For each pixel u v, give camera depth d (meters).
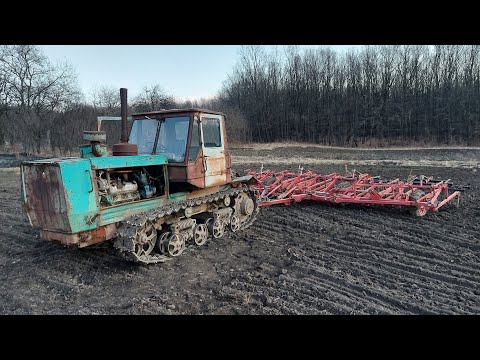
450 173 15.59
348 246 6.70
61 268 5.72
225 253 6.39
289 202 9.65
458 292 4.76
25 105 33.72
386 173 16.17
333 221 8.35
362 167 18.69
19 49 32.66
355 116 40.47
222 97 50.16
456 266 5.64
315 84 43.94
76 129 28.64
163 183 6.22
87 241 5.11
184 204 6.13
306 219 8.48
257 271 5.59
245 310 4.34
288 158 24.42
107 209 5.23
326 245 6.81
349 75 43.06
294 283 5.11
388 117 39.38
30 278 5.38
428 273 5.41
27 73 33.41
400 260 5.95
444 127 36.84
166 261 5.92
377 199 8.84
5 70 32.69
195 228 6.61
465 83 38.56
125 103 5.79
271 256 6.25
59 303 4.59
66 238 4.93
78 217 4.81
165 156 6.11
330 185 10.12
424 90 39.88
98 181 5.16
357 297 4.70
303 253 6.35
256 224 8.25
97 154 5.46
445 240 6.86
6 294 4.87
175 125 6.24
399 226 7.77
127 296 4.74
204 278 5.32
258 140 43.53
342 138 40.41
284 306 4.41
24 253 6.53
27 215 5.21
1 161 24.34
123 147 5.62
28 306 4.50
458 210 8.87
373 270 5.56
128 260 5.47
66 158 5.24
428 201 8.45
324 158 24.42
